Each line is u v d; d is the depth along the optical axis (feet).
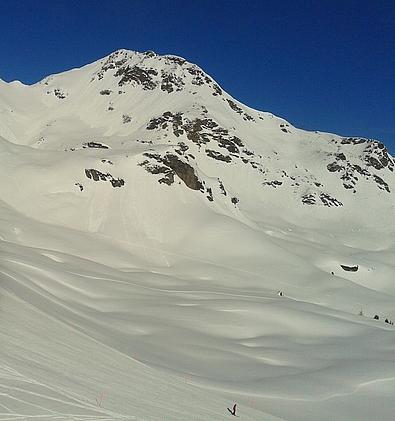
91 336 65.31
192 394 51.83
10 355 41.27
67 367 44.09
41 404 33.68
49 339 51.06
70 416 33.19
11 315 54.65
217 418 45.24
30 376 37.83
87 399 37.35
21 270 102.94
